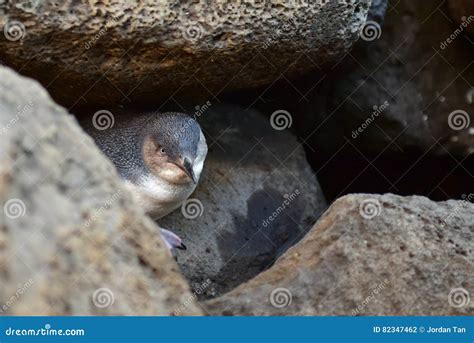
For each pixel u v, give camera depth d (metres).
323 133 9.77
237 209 9.02
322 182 10.11
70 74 7.71
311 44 8.08
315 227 6.87
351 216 6.66
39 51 7.38
